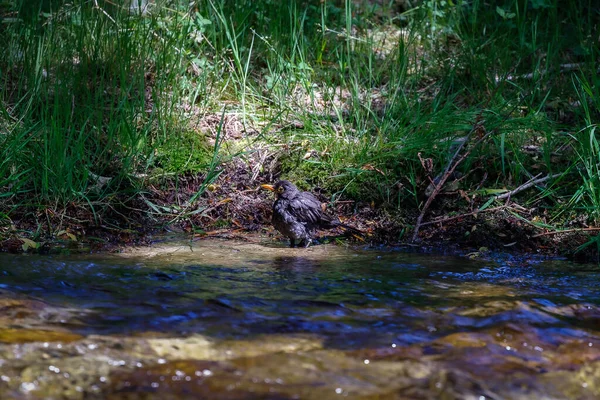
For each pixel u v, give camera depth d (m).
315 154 7.96
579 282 5.61
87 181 7.17
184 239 6.71
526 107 8.50
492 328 4.38
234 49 8.84
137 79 8.53
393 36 10.56
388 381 3.59
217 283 5.26
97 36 8.71
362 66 9.59
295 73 9.09
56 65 8.61
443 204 7.37
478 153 7.77
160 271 5.53
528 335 4.28
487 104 8.31
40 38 8.49
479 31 10.30
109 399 3.32
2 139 7.25
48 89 8.20
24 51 8.71
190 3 9.80
